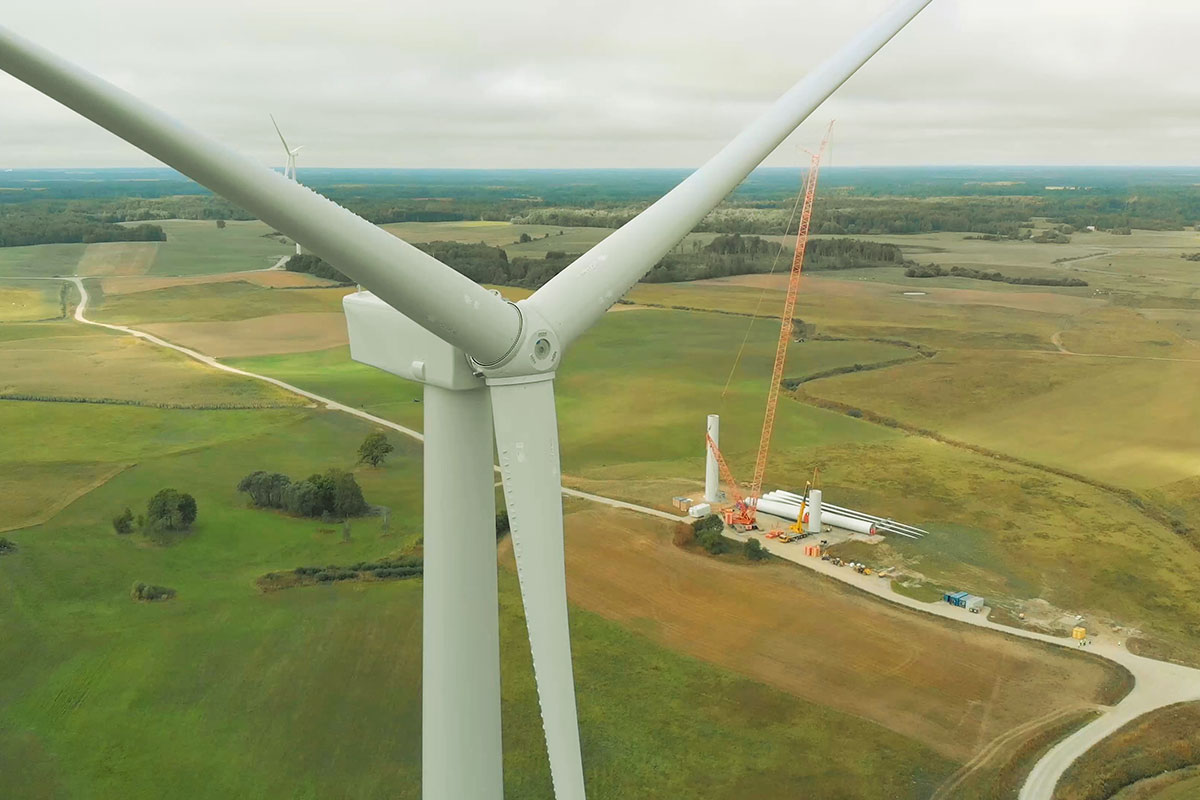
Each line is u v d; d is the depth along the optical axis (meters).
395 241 15.49
